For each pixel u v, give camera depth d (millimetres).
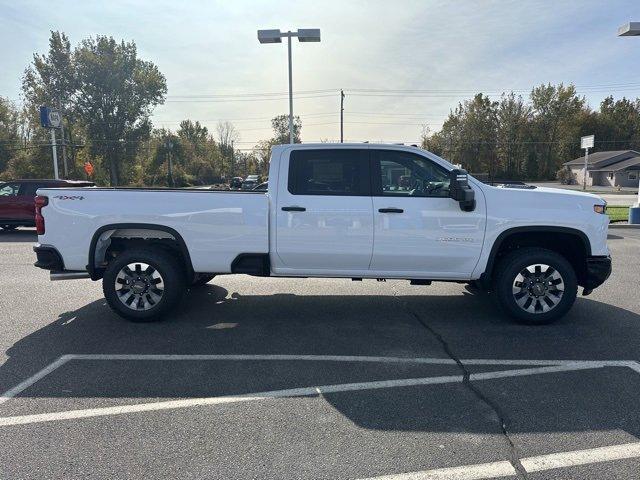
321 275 5629
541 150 75000
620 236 13758
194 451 3016
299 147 5500
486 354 4664
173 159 72688
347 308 6344
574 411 3508
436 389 3898
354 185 5434
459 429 3268
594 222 5332
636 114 80938
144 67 60719
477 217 5316
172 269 5578
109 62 57156
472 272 5465
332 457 2949
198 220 5496
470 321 5746
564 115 74562
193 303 6590
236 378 4129
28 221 15836
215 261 5582
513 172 75562
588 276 5441
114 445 3082
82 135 59312
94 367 4371
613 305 6332
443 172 5426
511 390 3865
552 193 5406
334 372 4254
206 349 4836
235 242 5504
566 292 5391
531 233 5523
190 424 3352
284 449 3035
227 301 6695
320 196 5430
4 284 7887
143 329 5477
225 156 90812
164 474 2775
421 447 3053
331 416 3461
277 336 5234
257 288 7477
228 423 3365
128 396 3789
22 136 64375
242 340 5105
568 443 3088
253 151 87812
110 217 5535
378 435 3197
